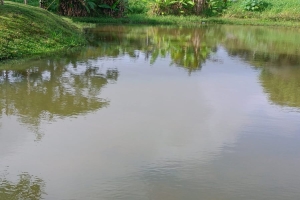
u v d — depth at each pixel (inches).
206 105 221.1
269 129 187.6
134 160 150.4
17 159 148.3
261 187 134.0
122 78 277.4
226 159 154.6
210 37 563.8
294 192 131.6
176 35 572.4
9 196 124.3
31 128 177.9
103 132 175.9
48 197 124.2
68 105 211.3
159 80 275.3
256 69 330.0
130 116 198.1
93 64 324.2
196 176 140.0
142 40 499.8
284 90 259.4
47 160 148.2
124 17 780.6
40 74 278.2
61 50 380.8
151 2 868.0
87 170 141.4
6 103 210.2
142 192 128.2
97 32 565.6
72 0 724.0
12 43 342.3
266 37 585.6
